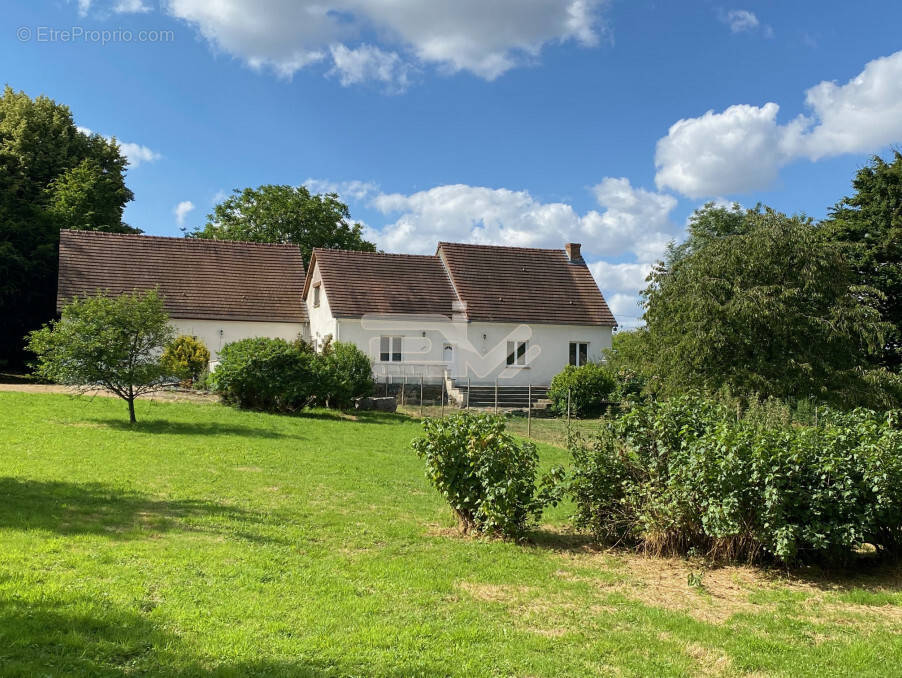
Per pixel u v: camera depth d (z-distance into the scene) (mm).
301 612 5730
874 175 30438
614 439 8852
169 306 32281
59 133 41812
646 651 5426
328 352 25016
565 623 5980
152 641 4898
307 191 48312
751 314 16438
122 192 44219
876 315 17500
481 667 4918
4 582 5777
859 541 7312
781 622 6168
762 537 7422
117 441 14211
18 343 36219
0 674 4145
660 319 19156
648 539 8367
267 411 21828
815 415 13797
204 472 11820
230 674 4465
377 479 12555
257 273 36219
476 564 7621
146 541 7453
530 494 8789
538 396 32750
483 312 34531
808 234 17500
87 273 32156
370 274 34750
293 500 10297
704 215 47219
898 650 5574
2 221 33094
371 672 4715
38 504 8641
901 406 17188
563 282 38219
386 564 7387
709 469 7527
